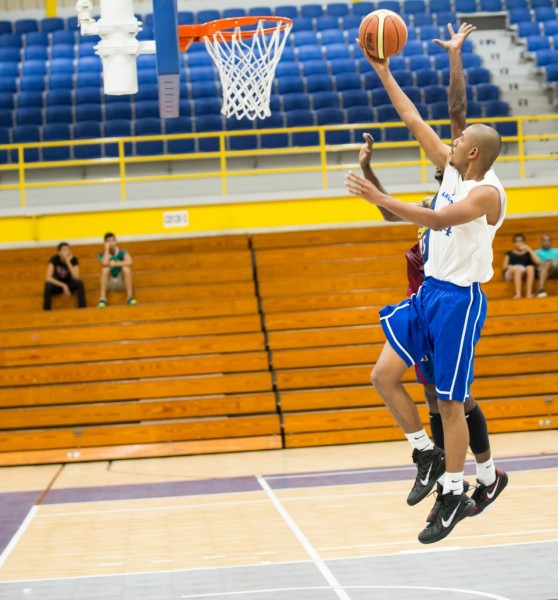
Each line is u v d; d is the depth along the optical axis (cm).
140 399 1206
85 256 1444
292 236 1471
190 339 1255
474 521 713
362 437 1190
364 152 383
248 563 612
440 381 358
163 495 902
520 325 1284
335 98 1762
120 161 1444
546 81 1847
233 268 1413
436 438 409
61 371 1223
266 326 1291
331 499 835
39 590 562
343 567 589
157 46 543
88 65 1873
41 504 879
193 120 1672
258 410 1198
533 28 1994
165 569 607
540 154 1723
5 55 1916
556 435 1165
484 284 1366
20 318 1294
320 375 1227
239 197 1430
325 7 2086
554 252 1358
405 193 1462
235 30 702
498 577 544
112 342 1260
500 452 1051
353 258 1443
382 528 704
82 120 1734
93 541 706
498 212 354
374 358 1258
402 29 385
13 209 1402
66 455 1152
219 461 1109
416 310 367
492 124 1725
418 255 468
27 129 1664
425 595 511
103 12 568
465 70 1842
